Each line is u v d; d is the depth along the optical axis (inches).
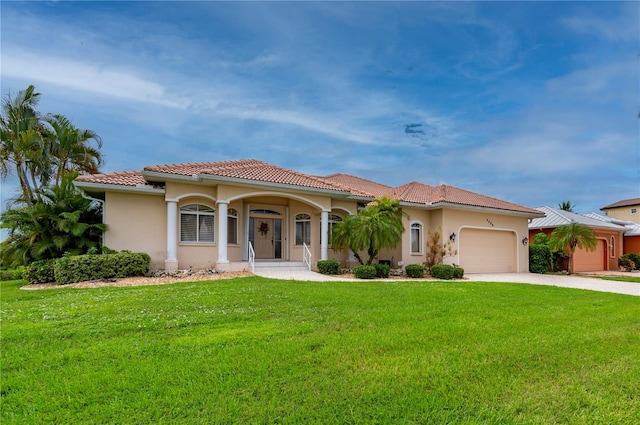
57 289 464.8
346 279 613.3
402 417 143.0
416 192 943.7
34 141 878.4
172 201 626.8
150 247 633.0
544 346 229.8
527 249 976.9
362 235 641.6
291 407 148.5
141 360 196.2
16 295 420.8
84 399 153.0
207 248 674.2
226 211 646.5
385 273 678.5
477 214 886.4
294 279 578.9
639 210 1678.2
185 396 155.9
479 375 183.0
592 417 146.3
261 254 783.1
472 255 880.9
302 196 706.2
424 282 585.0
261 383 169.0
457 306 358.3
